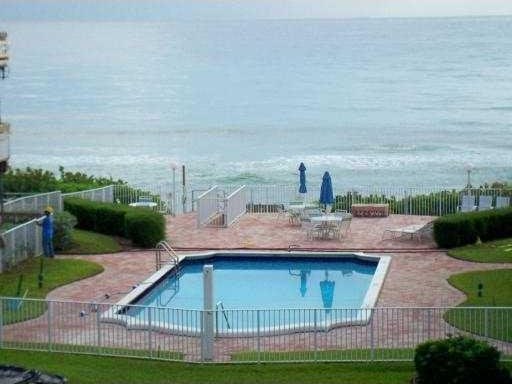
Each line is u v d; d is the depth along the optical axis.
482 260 39.41
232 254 41.44
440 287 35.62
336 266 40.75
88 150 103.94
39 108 141.25
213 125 122.00
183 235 44.66
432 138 107.56
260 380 25.62
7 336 29.69
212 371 26.53
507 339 28.72
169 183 82.81
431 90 156.38
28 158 98.94
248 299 36.00
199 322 31.31
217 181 84.62
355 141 107.06
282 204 51.56
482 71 186.50
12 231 38.34
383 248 41.78
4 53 42.41
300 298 36.06
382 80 174.88
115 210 44.09
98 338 28.28
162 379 25.67
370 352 27.52
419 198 49.34
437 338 28.58
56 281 36.47
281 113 132.75
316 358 27.23
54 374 24.45
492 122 118.88
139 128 119.94
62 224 41.09
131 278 37.38
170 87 168.88
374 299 33.91
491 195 48.50
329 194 45.12
